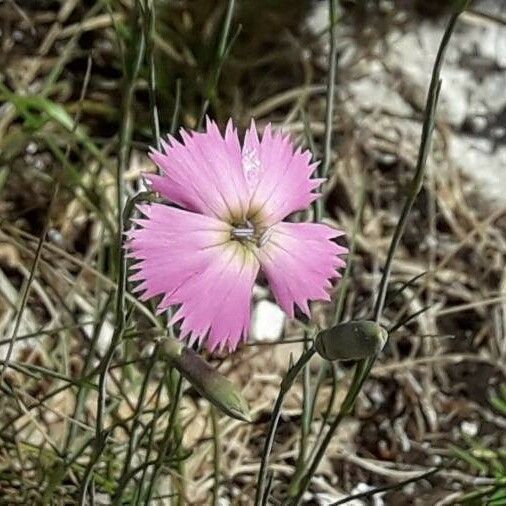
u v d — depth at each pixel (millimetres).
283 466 158
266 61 199
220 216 90
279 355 172
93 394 157
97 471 136
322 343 86
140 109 189
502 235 194
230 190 91
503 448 170
